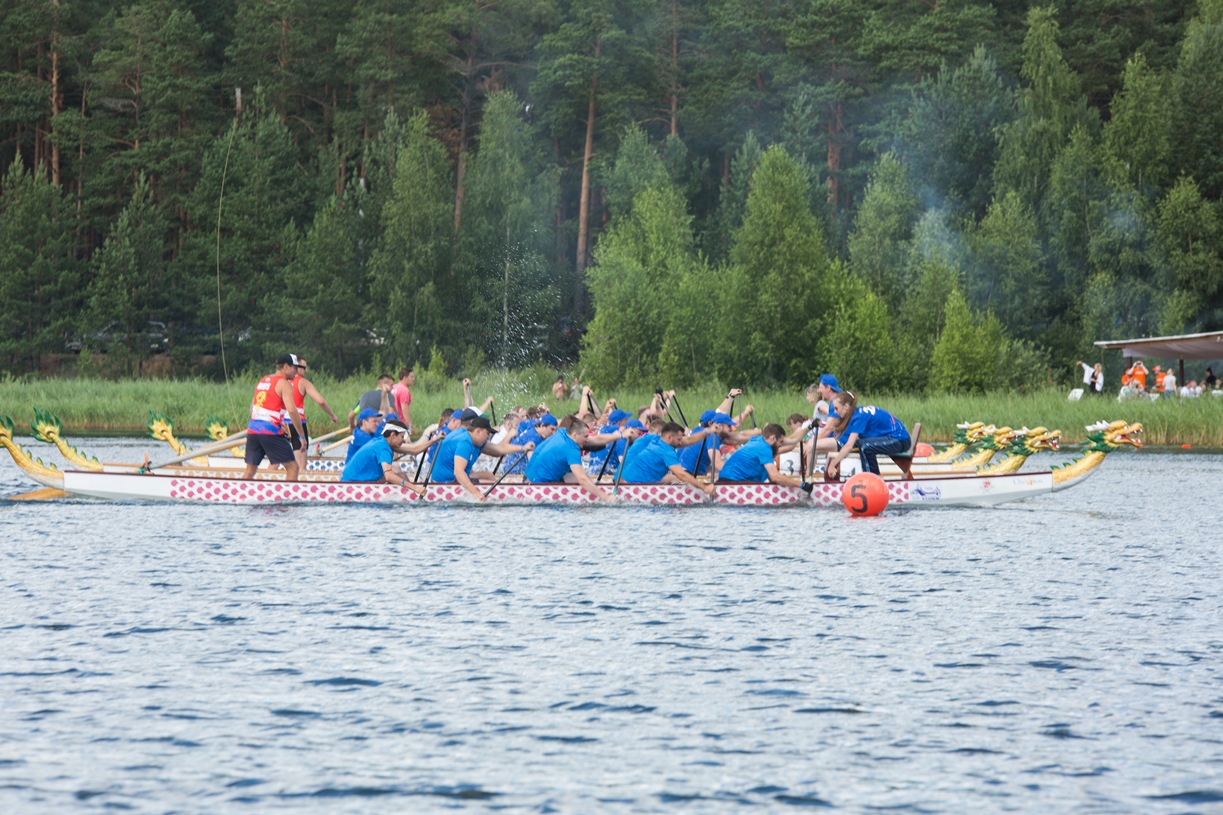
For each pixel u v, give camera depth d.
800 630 35.47
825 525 60.28
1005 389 196.50
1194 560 49.50
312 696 28.45
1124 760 24.52
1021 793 22.77
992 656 32.50
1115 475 98.31
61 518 60.50
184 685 29.25
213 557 48.09
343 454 96.31
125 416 154.25
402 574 44.44
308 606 38.44
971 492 71.81
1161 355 185.88
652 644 33.59
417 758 24.42
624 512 64.12
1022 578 44.69
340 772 23.62
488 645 33.34
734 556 49.53
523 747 25.08
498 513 63.38
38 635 34.09
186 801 22.19
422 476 77.94
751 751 24.92
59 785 22.89
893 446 68.69
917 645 33.69
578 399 156.75
